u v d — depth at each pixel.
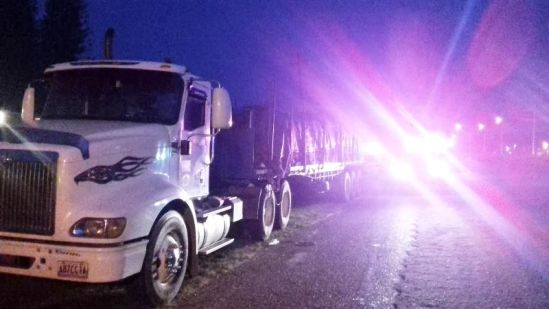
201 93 8.16
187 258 7.25
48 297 6.89
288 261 9.37
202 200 8.56
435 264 9.23
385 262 9.36
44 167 5.80
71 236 5.72
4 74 28.86
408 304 6.99
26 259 5.84
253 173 11.23
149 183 6.59
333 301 7.08
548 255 10.03
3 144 5.94
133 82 7.57
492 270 8.84
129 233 5.86
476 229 12.98
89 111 7.54
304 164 14.43
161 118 7.41
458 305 6.96
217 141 10.95
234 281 7.98
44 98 8.09
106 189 6.01
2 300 6.71
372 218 14.92
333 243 11.10
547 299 7.25
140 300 6.47
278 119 12.29
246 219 10.95
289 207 13.33
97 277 5.67
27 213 5.82
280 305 6.88
